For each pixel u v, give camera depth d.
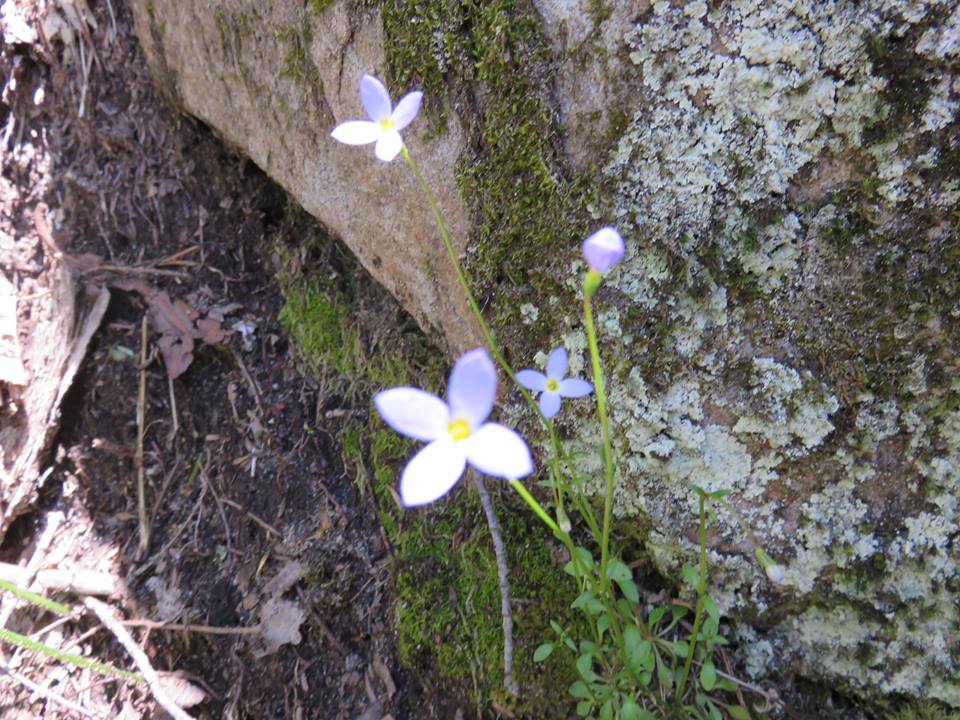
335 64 0.10
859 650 0.09
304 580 0.11
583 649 0.09
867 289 0.08
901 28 0.07
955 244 0.08
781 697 0.09
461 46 0.09
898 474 0.09
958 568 0.09
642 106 0.09
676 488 0.09
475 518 0.11
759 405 0.09
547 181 0.09
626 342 0.09
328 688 0.11
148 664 0.10
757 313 0.09
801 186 0.08
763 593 0.09
